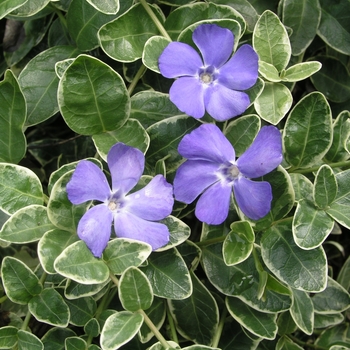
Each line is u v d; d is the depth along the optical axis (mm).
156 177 255
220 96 266
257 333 278
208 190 258
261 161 253
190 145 254
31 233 254
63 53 297
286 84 304
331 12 315
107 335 243
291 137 275
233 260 261
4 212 269
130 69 306
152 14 281
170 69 264
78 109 266
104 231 245
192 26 275
